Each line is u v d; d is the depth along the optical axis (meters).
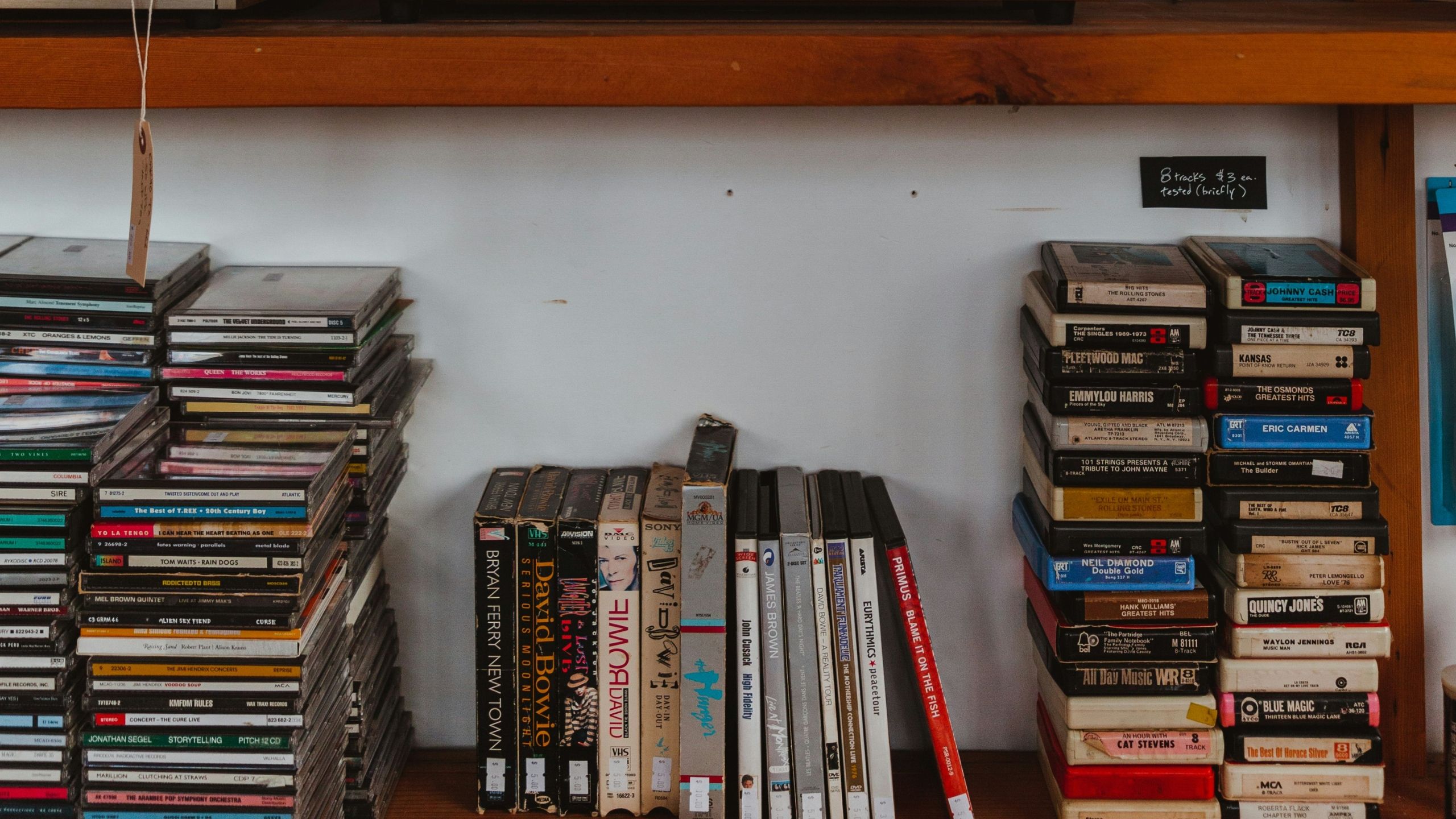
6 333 1.49
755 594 1.49
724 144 1.61
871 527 1.50
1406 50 1.34
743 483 1.63
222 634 1.34
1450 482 1.68
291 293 1.53
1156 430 1.49
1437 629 1.72
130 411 1.41
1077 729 1.52
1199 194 1.61
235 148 1.62
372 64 1.36
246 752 1.37
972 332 1.67
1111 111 1.59
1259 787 1.52
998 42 1.35
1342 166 1.60
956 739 1.78
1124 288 1.46
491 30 1.39
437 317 1.67
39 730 1.37
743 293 1.66
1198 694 1.52
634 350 1.68
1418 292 1.64
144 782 1.38
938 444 1.70
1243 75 1.36
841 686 1.51
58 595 1.33
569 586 1.54
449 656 1.78
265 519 1.32
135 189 1.31
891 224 1.63
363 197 1.63
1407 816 1.59
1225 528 1.51
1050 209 1.62
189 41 1.35
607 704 1.57
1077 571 1.50
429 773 1.72
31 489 1.32
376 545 1.63
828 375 1.68
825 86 1.36
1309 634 1.50
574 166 1.62
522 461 1.72
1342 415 1.48
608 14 1.53
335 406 1.49
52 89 1.36
